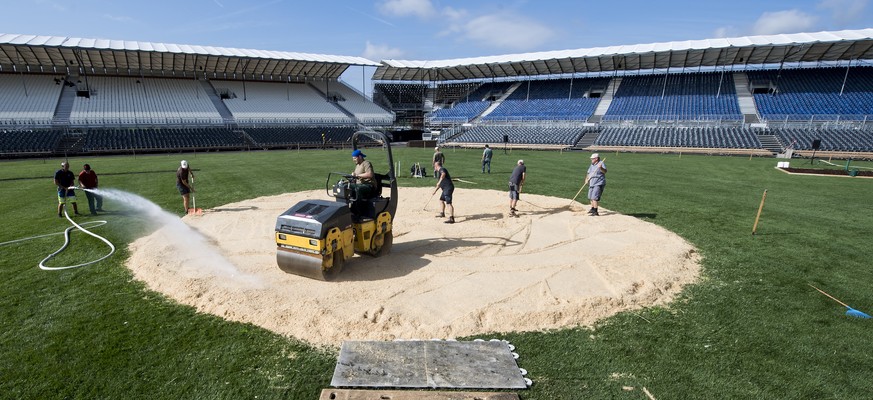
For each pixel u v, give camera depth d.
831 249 8.78
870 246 9.00
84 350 4.79
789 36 36.38
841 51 36.75
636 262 7.82
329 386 4.26
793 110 37.53
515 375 4.44
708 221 11.14
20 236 9.31
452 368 4.54
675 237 9.52
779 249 8.78
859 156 29.19
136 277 6.95
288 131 43.84
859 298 6.40
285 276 6.93
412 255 8.16
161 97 43.06
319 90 54.34
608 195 14.90
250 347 4.93
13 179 18.64
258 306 5.84
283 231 6.65
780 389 4.26
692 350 4.96
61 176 11.02
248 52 42.41
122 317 5.57
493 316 5.65
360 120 50.62
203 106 43.75
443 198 10.84
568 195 14.94
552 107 48.25
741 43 36.00
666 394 4.18
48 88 39.28
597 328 5.47
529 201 13.70
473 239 9.31
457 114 53.00
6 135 32.19
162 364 4.57
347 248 7.01
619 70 48.75
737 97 41.12
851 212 12.29
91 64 40.72
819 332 5.38
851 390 4.25
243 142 39.72
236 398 4.07
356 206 7.69
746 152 31.73
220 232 9.65
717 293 6.57
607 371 4.55
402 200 13.74
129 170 21.95
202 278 6.75
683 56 40.34
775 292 6.61
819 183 17.97
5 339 4.98
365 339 5.14
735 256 8.33
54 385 4.20
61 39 34.81
